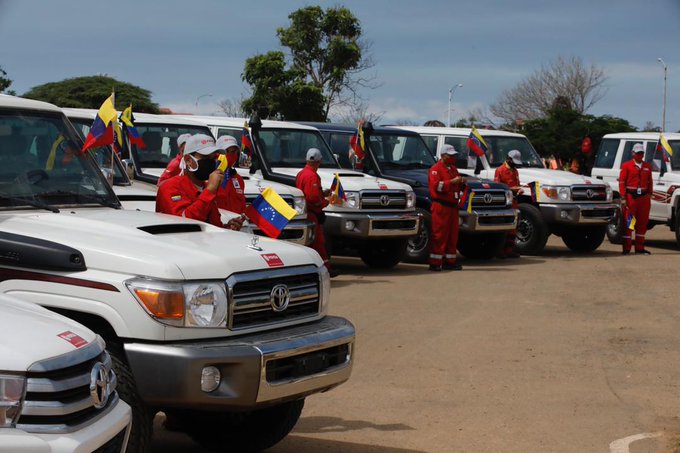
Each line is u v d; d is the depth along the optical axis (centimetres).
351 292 1299
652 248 2048
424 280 1434
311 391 543
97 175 649
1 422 360
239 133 1495
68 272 510
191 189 717
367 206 1474
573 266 1652
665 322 1117
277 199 701
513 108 6003
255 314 534
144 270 501
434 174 1537
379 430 687
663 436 684
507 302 1241
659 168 2022
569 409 752
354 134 1645
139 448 491
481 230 1656
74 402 385
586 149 2256
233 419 615
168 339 497
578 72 5919
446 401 768
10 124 617
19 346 376
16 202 586
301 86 3441
